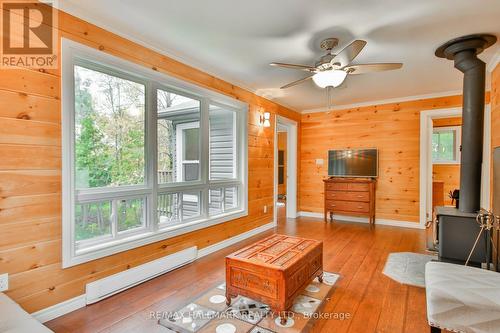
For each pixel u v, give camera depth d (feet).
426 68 11.23
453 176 22.39
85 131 7.60
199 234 11.05
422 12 7.14
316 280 8.75
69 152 6.91
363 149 17.25
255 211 14.74
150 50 9.00
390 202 16.71
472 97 9.14
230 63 10.85
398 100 16.37
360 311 6.95
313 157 19.49
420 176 15.80
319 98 16.28
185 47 9.42
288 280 6.45
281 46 9.28
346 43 8.94
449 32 8.25
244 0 6.69
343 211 16.99
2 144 5.88
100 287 7.42
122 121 8.50
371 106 17.24
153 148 9.26
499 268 8.16
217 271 9.53
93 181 7.76
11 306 5.08
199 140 11.38
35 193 6.34
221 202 12.89
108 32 7.80
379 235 14.29
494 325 4.50
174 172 10.34
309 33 8.35
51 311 6.56
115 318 6.63
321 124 19.11
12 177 6.01
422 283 8.52
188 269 9.73
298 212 19.80
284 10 7.11
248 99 14.16
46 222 6.51
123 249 8.11
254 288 6.73
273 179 16.39
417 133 15.89
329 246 12.40
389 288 8.21
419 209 15.87
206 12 7.23
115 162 8.31
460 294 4.91
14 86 6.07
